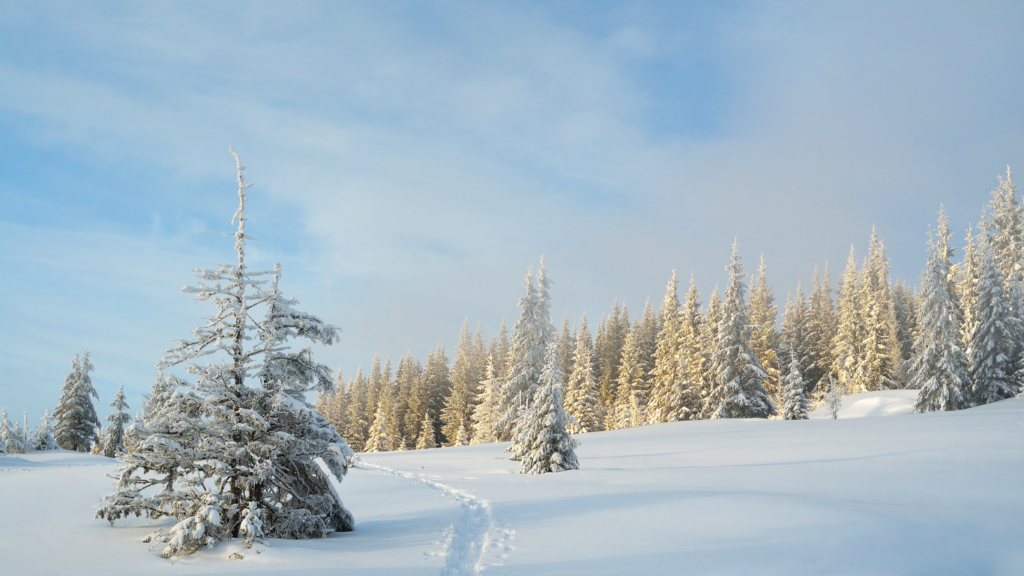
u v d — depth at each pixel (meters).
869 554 8.66
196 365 9.91
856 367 62.59
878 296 64.19
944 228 55.03
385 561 8.58
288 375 11.05
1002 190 53.53
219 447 9.82
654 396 61.34
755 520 10.63
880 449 20.23
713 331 59.03
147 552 8.78
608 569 8.14
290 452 10.70
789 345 72.62
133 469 9.66
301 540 10.10
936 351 41.22
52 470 23.02
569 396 61.06
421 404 78.69
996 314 41.16
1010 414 28.28
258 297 10.68
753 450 23.92
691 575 7.83
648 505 12.47
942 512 11.03
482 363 82.19
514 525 11.32
